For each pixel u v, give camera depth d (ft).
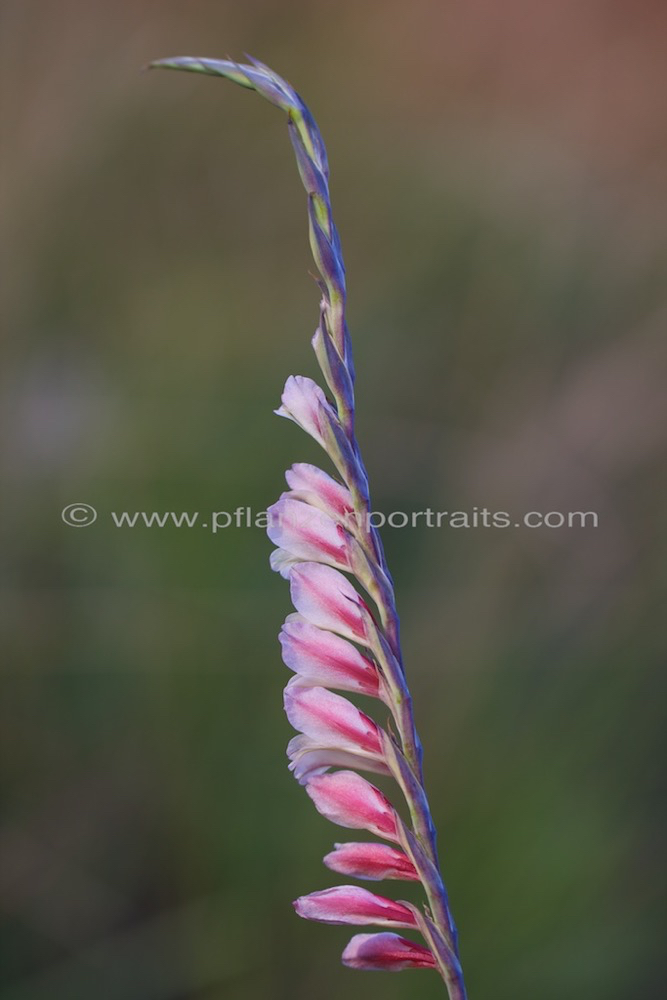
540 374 7.07
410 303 7.61
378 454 6.79
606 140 9.16
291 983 5.18
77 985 5.23
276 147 7.95
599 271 7.59
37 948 5.39
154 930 5.41
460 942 5.05
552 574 6.23
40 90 7.09
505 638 5.99
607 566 6.20
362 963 2.49
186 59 2.45
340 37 9.04
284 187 7.86
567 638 5.98
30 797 5.78
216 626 6.01
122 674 5.99
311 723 2.50
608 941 5.02
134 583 6.09
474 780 5.43
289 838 5.45
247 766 5.65
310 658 2.50
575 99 9.35
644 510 6.41
